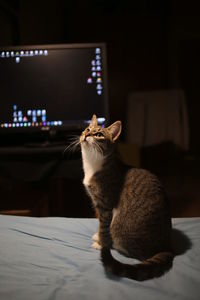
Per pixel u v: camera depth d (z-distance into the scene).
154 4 5.68
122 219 1.42
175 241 1.51
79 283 1.13
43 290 1.08
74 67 2.42
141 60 5.80
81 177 2.41
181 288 1.10
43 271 1.23
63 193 2.68
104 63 2.42
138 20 5.70
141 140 4.21
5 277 1.16
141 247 1.35
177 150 4.44
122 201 1.47
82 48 2.40
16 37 3.14
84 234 1.64
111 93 5.87
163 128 4.18
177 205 3.46
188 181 4.39
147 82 5.87
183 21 6.05
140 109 4.22
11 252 1.37
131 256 1.39
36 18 3.79
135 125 4.23
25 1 3.44
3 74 2.40
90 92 2.46
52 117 2.47
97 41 5.72
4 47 2.37
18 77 2.42
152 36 5.75
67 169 2.41
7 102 2.44
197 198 3.69
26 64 2.40
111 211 1.52
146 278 1.15
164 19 5.74
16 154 2.34
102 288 1.09
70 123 2.47
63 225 1.71
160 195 1.42
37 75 2.42
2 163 2.40
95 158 1.62
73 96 2.45
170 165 4.65
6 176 2.41
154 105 4.18
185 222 1.74
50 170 2.40
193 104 6.29
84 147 1.66
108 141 1.67
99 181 1.58
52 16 4.50
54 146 2.46
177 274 1.19
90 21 5.65
